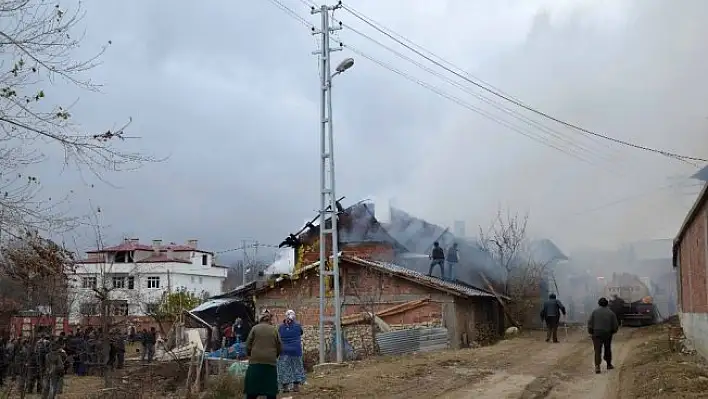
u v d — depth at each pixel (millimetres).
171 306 34781
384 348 24969
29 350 17797
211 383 16578
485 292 33469
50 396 18828
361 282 29156
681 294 26766
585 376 16781
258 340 12578
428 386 15086
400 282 28625
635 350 22125
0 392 19062
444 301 27859
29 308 17578
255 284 32562
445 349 26453
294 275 30234
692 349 19906
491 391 14367
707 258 16578
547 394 14188
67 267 16750
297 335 15094
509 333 32875
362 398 13750
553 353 21938
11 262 11227
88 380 22375
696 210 18156
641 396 12945
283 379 14742
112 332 22359
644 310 35438
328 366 19844
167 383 18953
